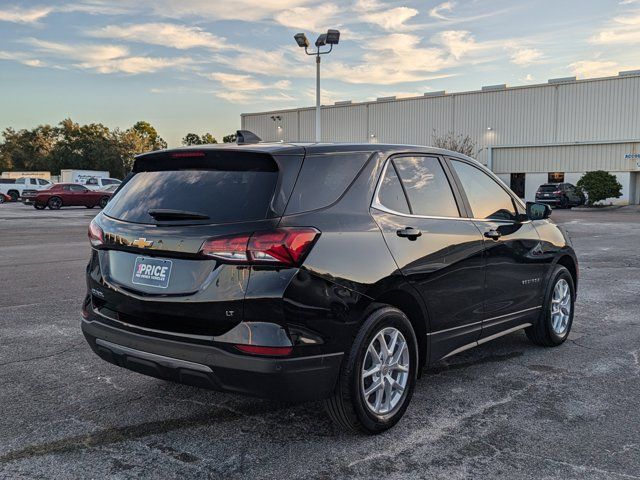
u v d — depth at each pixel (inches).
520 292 184.7
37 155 3843.5
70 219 951.0
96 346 138.5
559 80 1652.3
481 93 1798.7
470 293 160.9
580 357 195.9
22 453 124.7
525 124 1724.9
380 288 130.3
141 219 131.8
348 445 129.0
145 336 126.3
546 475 116.2
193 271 120.4
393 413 137.2
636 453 126.0
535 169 1716.3
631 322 245.6
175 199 129.8
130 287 129.6
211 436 133.4
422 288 142.9
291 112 2241.6
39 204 1304.1
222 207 122.3
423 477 115.2
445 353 155.6
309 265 118.1
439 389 164.9
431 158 162.9
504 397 158.7
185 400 155.2
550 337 203.6
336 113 2119.8
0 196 1739.7
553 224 212.7
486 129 1796.3
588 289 321.7
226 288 116.0
